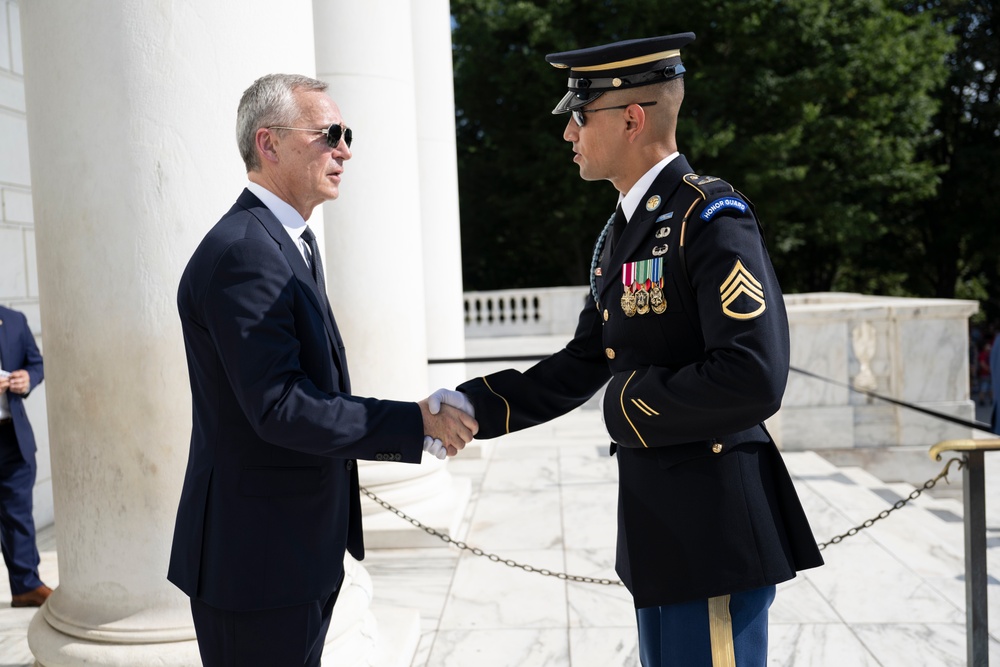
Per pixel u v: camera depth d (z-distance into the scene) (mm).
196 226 3443
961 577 5734
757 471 2707
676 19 30938
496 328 22234
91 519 3555
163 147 3369
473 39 31703
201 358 2645
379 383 6469
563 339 21141
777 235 32938
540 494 8164
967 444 3875
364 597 4285
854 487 8344
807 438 10773
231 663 2645
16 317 5609
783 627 4953
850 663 4480
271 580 2602
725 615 2646
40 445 7973
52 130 3408
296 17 3793
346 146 2863
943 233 36656
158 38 3336
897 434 10781
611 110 2750
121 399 3467
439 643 4832
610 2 31406
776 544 2674
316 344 2678
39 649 3656
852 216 31828
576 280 36469
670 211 2658
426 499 6781
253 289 2508
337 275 6406
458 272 10523
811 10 30125
